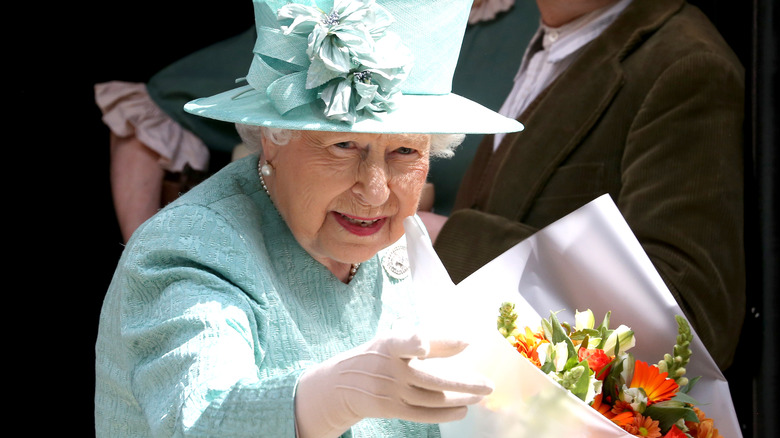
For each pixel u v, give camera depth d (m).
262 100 5.89
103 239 11.38
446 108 5.98
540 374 5.04
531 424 5.21
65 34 10.90
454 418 4.50
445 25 6.08
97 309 11.59
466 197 10.56
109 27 10.93
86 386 11.77
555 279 6.50
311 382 4.68
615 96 9.82
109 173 11.23
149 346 5.42
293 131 5.79
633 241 6.37
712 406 6.22
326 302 6.27
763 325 10.24
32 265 11.36
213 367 4.99
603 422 4.95
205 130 11.12
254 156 6.44
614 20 9.91
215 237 5.72
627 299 6.35
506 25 10.35
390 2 5.88
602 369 5.53
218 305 5.34
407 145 5.84
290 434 4.63
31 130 11.10
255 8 5.99
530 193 10.18
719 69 9.59
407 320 6.64
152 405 5.13
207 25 10.96
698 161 9.62
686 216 9.59
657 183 9.62
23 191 11.13
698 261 9.58
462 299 5.48
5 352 11.46
